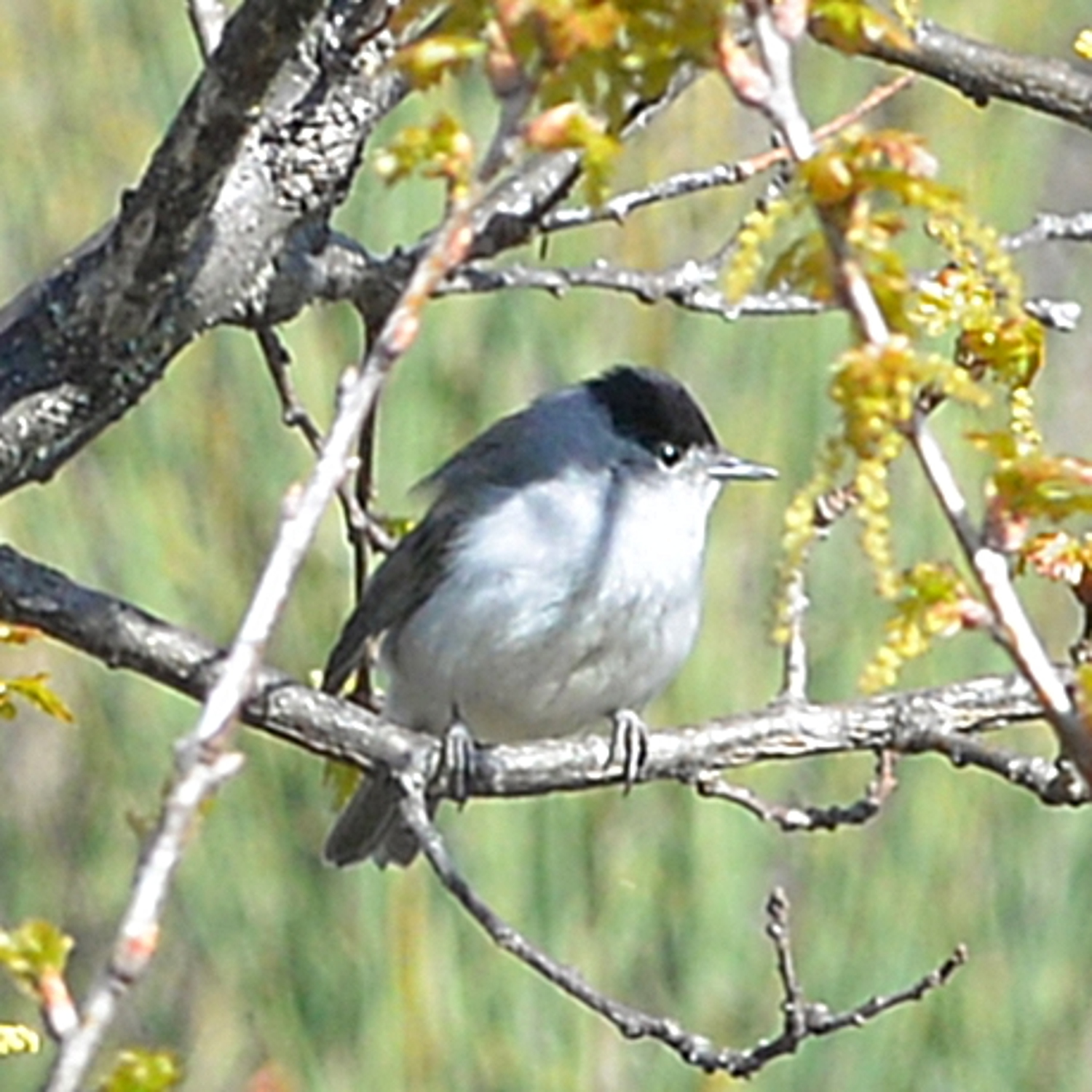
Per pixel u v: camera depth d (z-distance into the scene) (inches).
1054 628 549.0
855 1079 514.6
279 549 161.5
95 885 584.4
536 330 514.3
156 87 574.2
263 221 286.4
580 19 160.1
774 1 165.6
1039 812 532.1
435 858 267.9
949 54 311.7
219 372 537.0
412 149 164.6
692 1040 263.6
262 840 529.0
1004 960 524.4
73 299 281.4
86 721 585.0
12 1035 196.4
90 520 540.1
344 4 284.5
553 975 261.6
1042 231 314.7
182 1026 550.9
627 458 396.2
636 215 528.1
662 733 317.4
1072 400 639.8
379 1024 512.4
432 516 398.9
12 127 573.6
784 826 311.7
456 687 398.3
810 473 515.8
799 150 161.2
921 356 163.9
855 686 504.7
